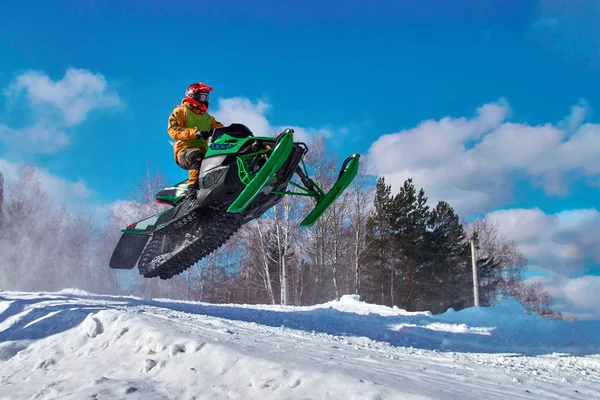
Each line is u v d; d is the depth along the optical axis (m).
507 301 10.67
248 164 5.69
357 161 6.07
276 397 2.45
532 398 2.52
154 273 7.46
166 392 2.83
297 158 5.70
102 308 5.51
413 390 2.33
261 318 8.24
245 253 27.50
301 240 25.69
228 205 6.03
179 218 6.39
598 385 3.29
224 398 2.60
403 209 28.42
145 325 4.01
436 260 27.84
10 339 4.84
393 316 10.09
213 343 3.30
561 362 5.20
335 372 2.61
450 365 3.89
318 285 24.88
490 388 2.75
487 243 37.31
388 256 27.89
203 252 7.02
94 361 3.76
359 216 25.28
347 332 7.81
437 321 9.64
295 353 3.37
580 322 9.16
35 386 3.54
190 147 6.35
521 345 7.88
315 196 6.20
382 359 3.72
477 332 8.82
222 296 30.25
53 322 5.07
